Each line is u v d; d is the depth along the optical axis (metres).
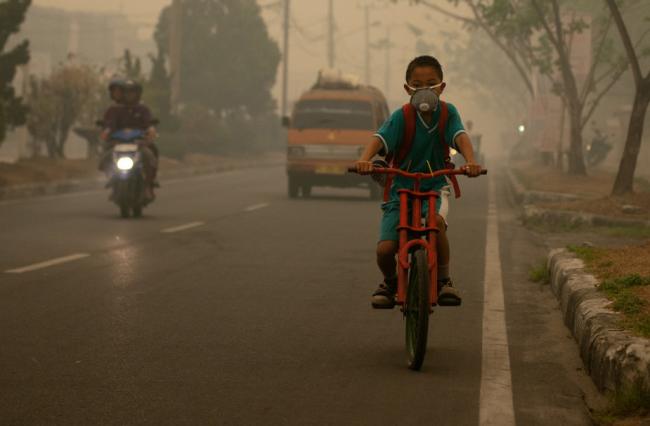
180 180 38.38
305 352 8.87
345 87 30.86
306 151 28.77
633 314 8.41
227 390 7.55
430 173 8.27
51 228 18.75
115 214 21.95
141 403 7.16
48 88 36.56
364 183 28.81
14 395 7.31
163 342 9.16
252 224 20.16
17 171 30.14
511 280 13.35
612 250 12.64
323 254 15.55
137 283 12.47
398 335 9.66
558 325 10.23
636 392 6.91
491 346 9.23
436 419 6.87
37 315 10.30
